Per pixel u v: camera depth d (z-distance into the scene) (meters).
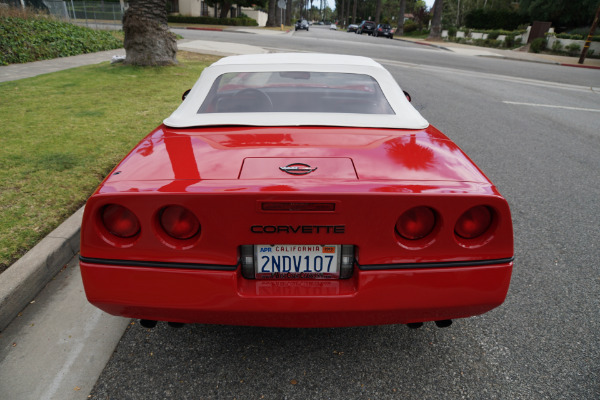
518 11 40.34
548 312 2.49
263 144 1.90
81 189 3.59
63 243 2.76
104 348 2.12
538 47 28.30
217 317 1.70
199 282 1.62
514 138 6.55
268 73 2.57
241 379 1.94
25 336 2.17
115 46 16.33
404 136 2.07
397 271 1.63
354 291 1.66
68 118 5.80
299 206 1.54
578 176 4.93
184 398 1.84
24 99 6.95
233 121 2.16
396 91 2.52
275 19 50.34
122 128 5.40
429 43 33.03
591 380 1.99
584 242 3.35
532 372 2.03
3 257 2.59
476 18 43.38
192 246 1.60
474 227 1.63
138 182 1.62
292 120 2.16
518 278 2.84
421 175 1.69
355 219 1.57
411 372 2.01
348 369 2.02
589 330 2.34
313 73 2.59
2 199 3.33
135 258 1.62
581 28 34.69
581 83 14.84
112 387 1.88
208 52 15.52
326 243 1.60
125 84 8.47
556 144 6.32
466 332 2.31
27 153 4.36
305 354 2.11
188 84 8.77
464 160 1.89
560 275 2.88
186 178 1.62
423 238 1.63
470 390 1.92
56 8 20.72
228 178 1.62
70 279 2.64
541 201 4.16
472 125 7.28
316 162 1.74
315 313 1.67
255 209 1.54
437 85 11.73
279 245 1.65
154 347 2.13
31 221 3.03
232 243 1.59
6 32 12.10
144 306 1.66
